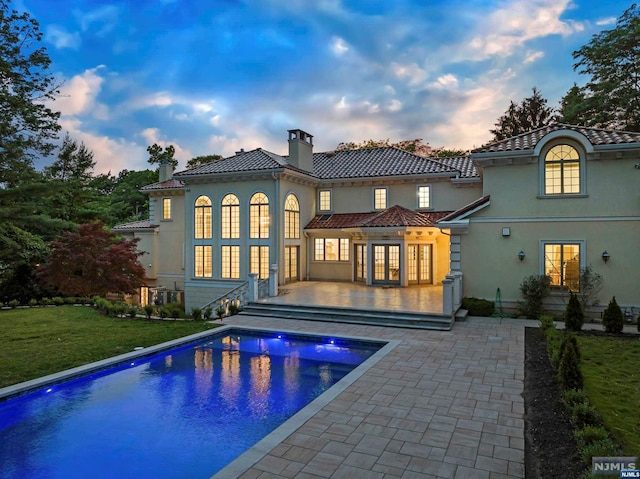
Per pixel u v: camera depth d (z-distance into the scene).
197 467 5.89
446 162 25.62
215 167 24.27
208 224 24.19
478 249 16.58
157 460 6.10
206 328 14.33
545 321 12.85
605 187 15.05
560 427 6.25
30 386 8.45
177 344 12.25
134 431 7.05
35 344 12.16
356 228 22.77
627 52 27.48
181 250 28.14
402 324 14.31
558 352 8.68
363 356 11.72
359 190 25.31
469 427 6.47
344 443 5.92
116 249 22.81
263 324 15.01
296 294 19.33
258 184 22.73
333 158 28.50
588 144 14.77
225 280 23.48
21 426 7.28
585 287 14.84
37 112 22.39
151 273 28.67
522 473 5.09
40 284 22.39
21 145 21.39
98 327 14.81
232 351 12.33
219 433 6.97
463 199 22.98
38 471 5.82
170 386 9.33
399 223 21.34
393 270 22.05
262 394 8.80
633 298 14.66
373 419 6.78
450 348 11.41
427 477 5.00
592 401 7.13
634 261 14.68
